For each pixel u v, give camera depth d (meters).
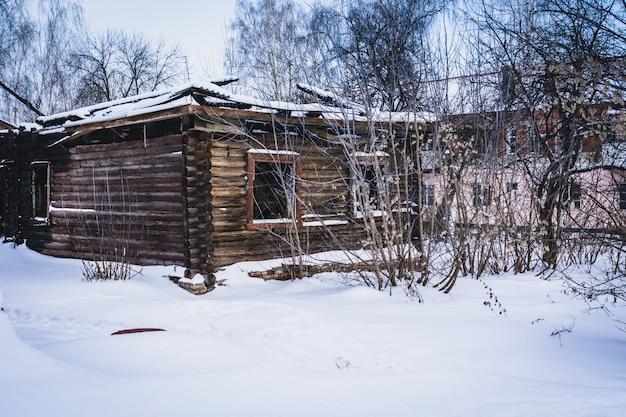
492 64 11.89
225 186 10.27
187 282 9.81
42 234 13.79
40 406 3.32
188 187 10.04
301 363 5.50
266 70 14.41
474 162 10.07
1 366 3.85
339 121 10.36
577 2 10.60
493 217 10.79
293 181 10.38
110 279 10.30
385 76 11.52
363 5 15.87
